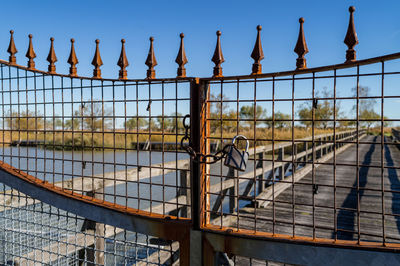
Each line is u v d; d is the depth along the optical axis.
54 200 2.37
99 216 2.18
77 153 15.30
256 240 1.70
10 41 2.43
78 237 3.09
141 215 2.02
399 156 14.78
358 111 1.41
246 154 1.61
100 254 3.31
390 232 4.45
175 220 1.95
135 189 8.59
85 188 3.15
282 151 7.82
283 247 1.64
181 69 1.83
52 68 2.23
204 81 1.82
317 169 10.99
